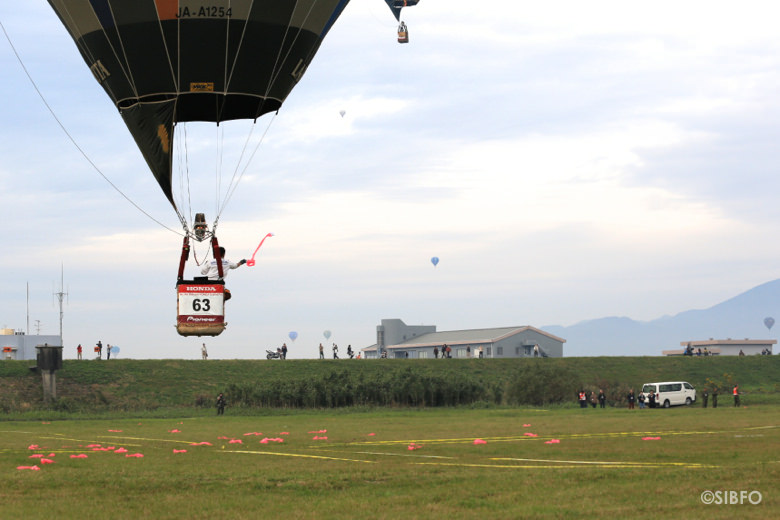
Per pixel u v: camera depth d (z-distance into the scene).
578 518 16.39
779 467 23.12
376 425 48.78
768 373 97.62
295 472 24.23
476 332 125.62
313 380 71.56
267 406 69.94
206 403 75.06
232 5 28.95
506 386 78.38
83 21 29.70
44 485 22.03
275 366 89.75
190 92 29.95
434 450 30.97
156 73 29.70
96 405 73.44
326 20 31.31
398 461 27.30
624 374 94.81
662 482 20.61
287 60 30.75
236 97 32.31
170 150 30.39
